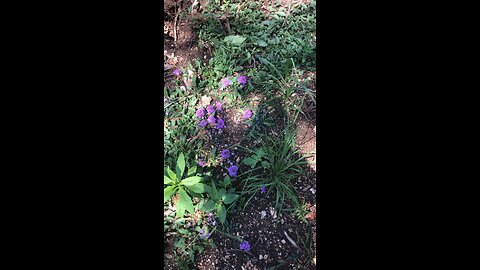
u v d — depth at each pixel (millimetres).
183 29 931
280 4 947
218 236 801
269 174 831
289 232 800
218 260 791
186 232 795
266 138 848
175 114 870
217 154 849
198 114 861
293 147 841
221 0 949
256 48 917
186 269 780
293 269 783
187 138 857
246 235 802
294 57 901
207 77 900
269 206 815
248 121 863
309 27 923
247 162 829
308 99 872
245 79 878
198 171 834
